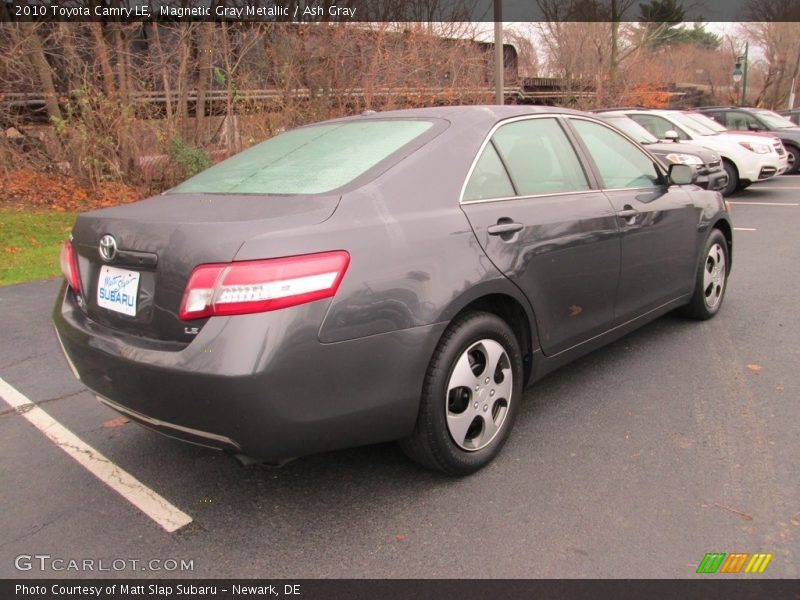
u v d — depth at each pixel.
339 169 2.90
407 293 2.59
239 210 2.61
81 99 10.98
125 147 11.63
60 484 3.08
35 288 6.89
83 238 2.89
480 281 2.84
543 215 3.25
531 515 2.70
